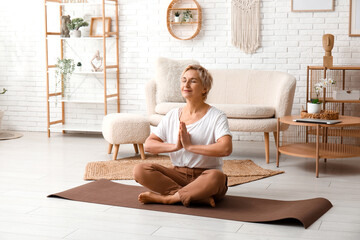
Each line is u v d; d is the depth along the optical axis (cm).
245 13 602
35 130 695
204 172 328
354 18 575
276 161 482
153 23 637
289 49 598
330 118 448
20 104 695
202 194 324
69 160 499
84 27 661
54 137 646
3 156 520
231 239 274
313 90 589
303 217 300
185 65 575
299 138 585
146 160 497
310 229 291
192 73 326
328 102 580
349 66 551
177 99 562
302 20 591
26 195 367
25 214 320
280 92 502
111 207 335
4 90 679
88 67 670
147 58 643
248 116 502
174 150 323
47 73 645
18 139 630
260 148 571
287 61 600
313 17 588
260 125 489
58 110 688
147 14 638
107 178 415
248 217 310
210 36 619
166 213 321
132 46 647
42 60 681
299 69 597
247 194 372
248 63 611
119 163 477
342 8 579
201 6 617
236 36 608
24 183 404
